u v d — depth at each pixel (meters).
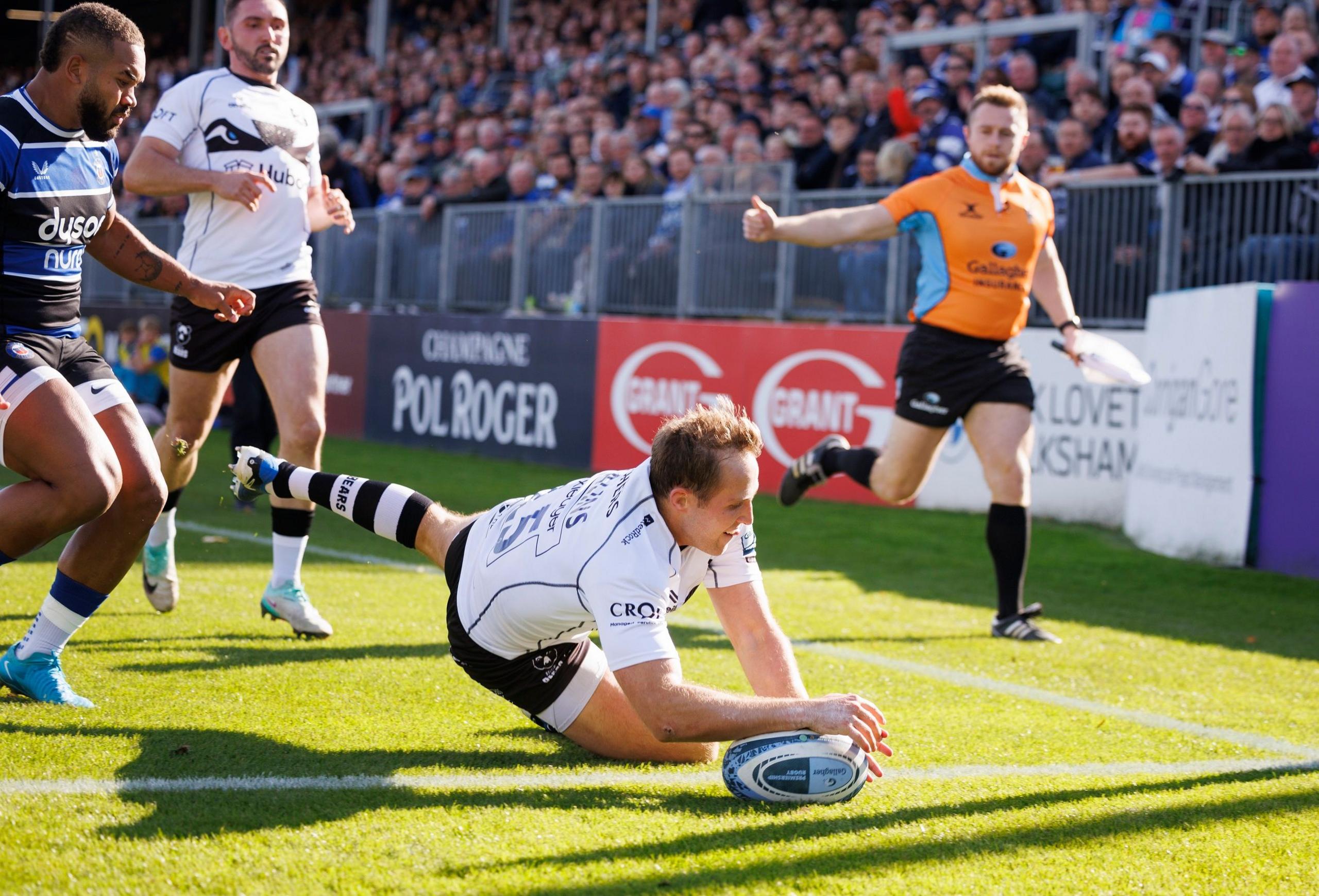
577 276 22.98
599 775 6.11
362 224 26.78
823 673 8.55
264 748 6.21
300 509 8.73
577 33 36.19
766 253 20.41
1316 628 11.04
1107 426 16.69
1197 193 16.39
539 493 6.09
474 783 5.86
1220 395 14.06
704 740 5.45
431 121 34.19
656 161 25.09
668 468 5.38
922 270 10.59
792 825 5.46
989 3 24.91
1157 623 11.05
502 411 23.06
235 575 11.28
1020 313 10.38
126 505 6.70
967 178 10.26
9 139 6.34
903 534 16.00
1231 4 24.59
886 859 5.09
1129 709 7.92
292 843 4.97
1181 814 5.82
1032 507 17.41
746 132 23.81
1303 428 13.38
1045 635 10.05
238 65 9.33
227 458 22.19
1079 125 18.64
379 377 25.58
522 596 5.74
